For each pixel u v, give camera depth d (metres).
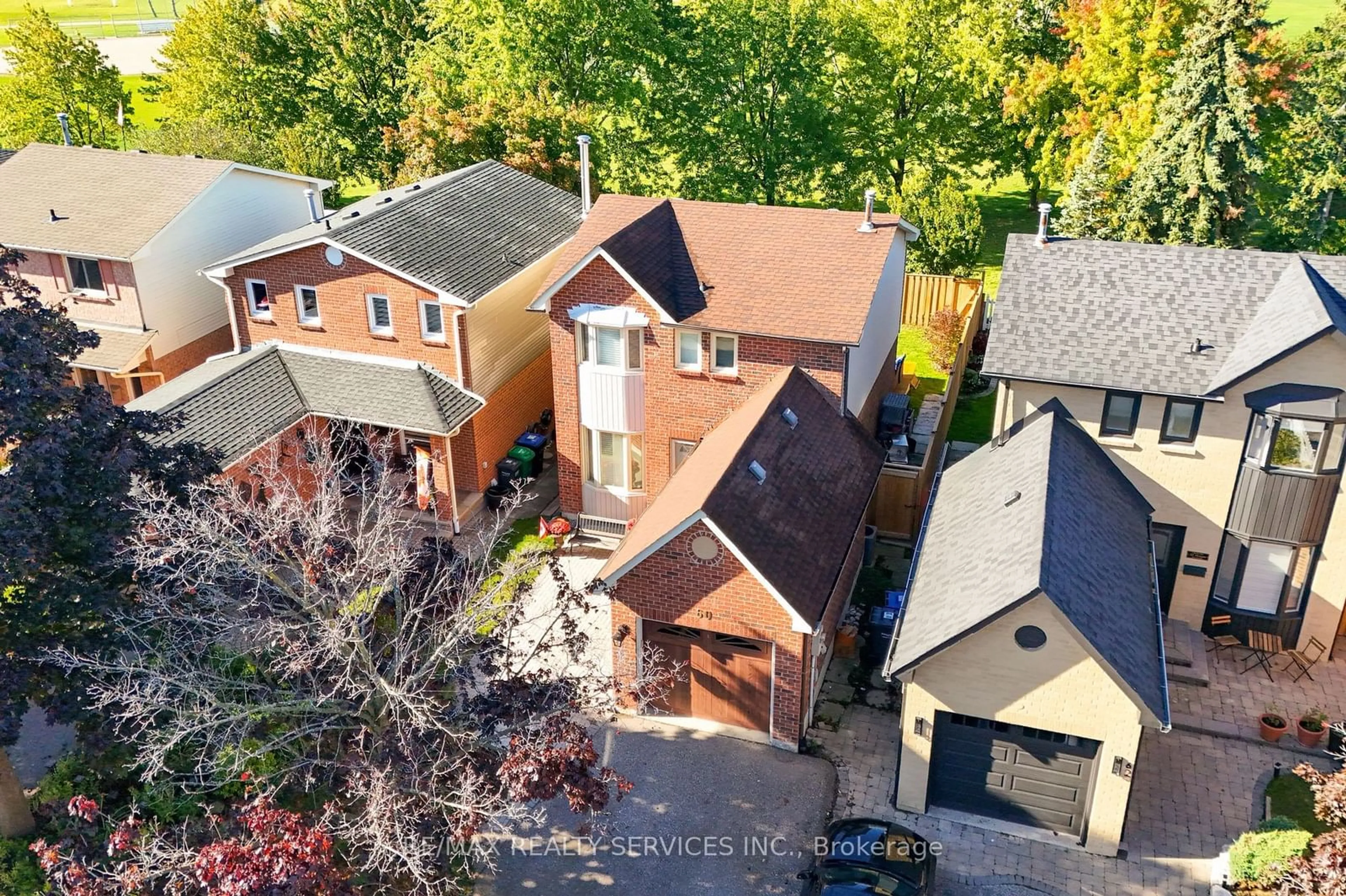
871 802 21.89
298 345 32.47
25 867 19.05
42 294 35.75
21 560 17.19
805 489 24.59
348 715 18.72
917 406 37.09
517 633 26.38
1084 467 24.47
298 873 14.73
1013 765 20.80
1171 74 39.75
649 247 28.97
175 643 18.47
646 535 22.80
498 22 47.56
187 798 19.66
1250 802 21.67
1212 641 26.45
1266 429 24.09
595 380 29.22
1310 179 42.25
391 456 31.86
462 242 32.69
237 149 48.81
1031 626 18.91
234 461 28.17
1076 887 19.75
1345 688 24.80
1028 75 48.50
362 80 58.69
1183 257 26.62
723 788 22.23
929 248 43.19
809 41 47.84
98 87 58.94
